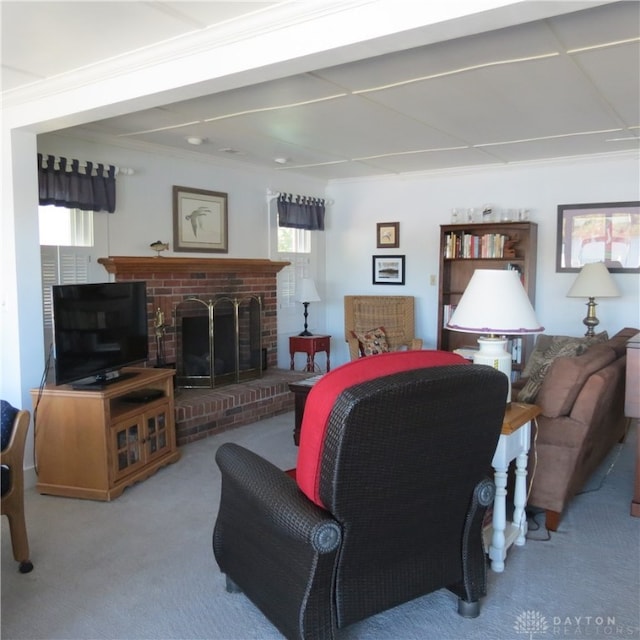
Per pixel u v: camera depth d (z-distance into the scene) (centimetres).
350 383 159
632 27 236
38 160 368
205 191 508
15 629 203
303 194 624
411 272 615
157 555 256
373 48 205
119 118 374
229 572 217
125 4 208
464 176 574
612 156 492
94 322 332
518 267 538
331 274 668
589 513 300
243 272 532
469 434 177
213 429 437
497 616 209
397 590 183
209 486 337
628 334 418
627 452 408
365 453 154
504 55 266
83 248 411
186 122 386
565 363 270
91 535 276
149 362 452
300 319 634
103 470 315
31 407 335
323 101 338
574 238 520
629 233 495
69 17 219
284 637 195
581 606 215
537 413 259
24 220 330
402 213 616
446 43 251
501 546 240
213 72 239
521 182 543
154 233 466
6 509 234
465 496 194
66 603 219
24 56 260
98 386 323
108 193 416
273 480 183
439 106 351
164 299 461
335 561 166
